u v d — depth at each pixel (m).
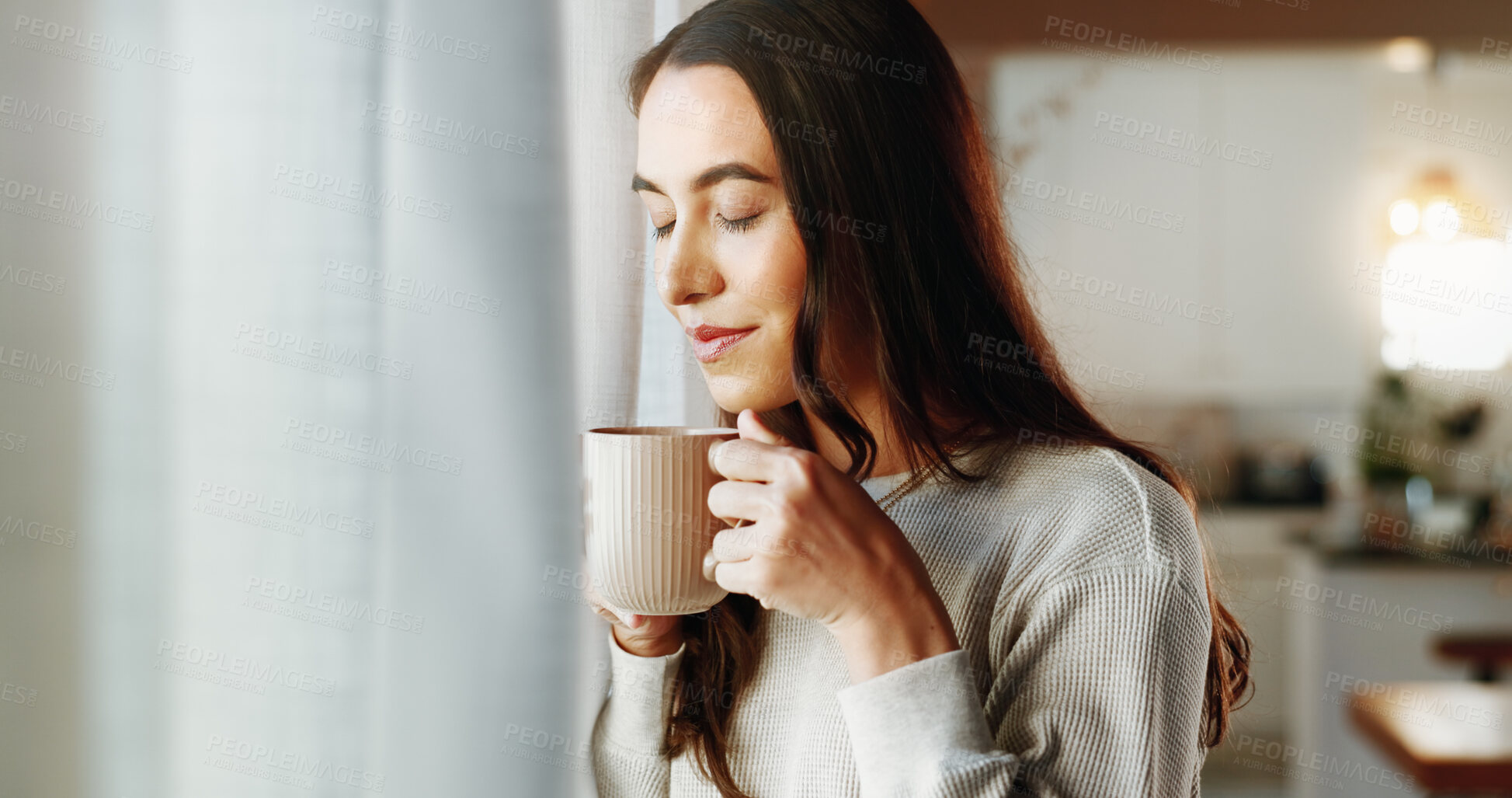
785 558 0.60
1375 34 3.56
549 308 0.47
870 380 0.81
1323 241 3.73
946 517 0.77
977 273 0.82
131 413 0.41
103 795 0.41
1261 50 3.63
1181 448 3.88
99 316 0.40
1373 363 3.81
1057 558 0.70
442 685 0.45
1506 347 3.84
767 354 0.74
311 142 0.42
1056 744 0.64
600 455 0.59
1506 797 2.26
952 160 0.81
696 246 0.71
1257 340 3.76
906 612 0.63
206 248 0.41
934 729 0.61
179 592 0.41
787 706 0.80
